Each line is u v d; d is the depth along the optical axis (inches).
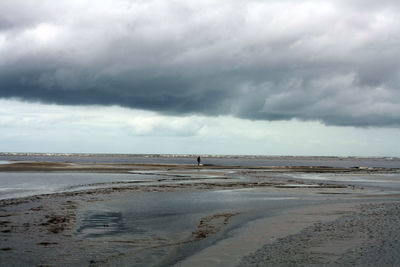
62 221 623.2
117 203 844.0
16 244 471.2
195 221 634.2
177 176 1774.1
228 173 2084.2
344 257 396.8
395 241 465.1
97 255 428.1
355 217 653.3
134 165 2871.6
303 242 467.8
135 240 500.1
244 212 727.7
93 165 2723.9
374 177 1951.3
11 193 1008.9
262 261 389.1
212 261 394.0
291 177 1855.3
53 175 1721.2
